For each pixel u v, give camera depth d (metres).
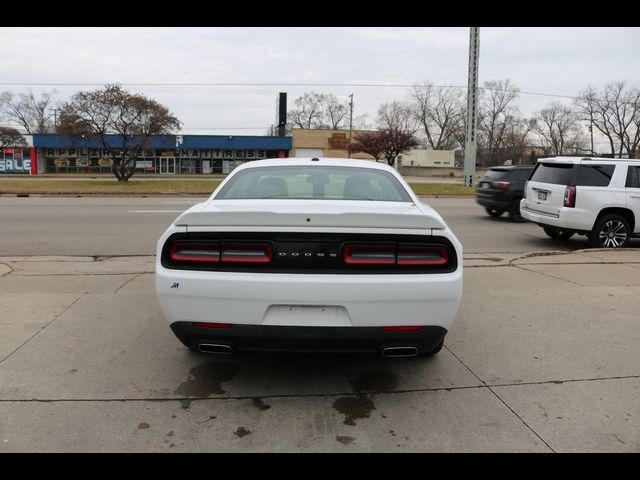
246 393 3.46
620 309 5.36
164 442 2.87
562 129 81.75
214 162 57.09
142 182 31.81
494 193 14.14
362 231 3.12
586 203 9.34
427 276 3.14
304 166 4.55
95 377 3.65
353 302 3.09
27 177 41.88
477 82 29.00
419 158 73.25
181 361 3.95
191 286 3.14
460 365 3.95
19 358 3.95
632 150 65.94
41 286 6.12
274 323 3.14
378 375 3.76
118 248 9.21
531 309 5.34
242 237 3.15
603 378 3.73
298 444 2.88
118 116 29.89
